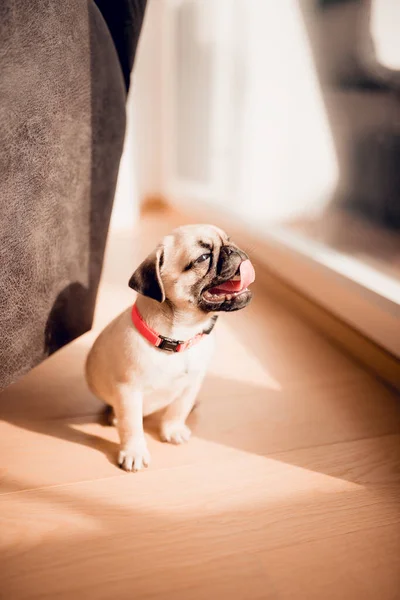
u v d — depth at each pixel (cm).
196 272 113
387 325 163
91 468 123
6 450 127
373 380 168
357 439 138
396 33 228
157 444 133
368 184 267
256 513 111
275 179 303
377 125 249
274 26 280
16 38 98
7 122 99
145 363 116
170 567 97
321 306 203
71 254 132
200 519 109
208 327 122
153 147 356
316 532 107
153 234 300
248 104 303
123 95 145
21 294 114
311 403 154
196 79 331
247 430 140
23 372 122
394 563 101
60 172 118
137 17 144
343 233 250
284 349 186
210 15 309
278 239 234
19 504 110
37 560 97
